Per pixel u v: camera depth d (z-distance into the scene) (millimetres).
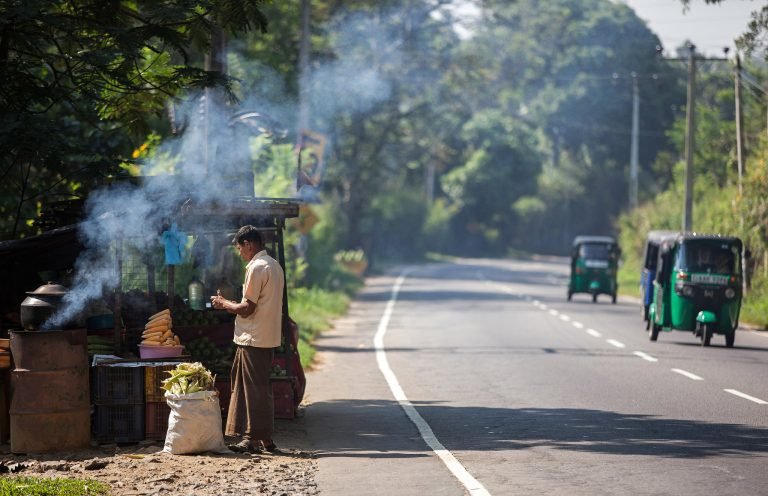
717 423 22312
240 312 18578
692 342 43188
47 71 28641
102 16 23094
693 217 90812
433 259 163000
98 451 18547
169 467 17156
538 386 28891
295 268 61562
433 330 48938
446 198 189750
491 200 187125
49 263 21547
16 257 21219
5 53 23234
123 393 19000
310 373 32469
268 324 18750
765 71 86188
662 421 22594
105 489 15242
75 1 23375
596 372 32125
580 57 156875
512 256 185875
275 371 22688
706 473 16828
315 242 77562
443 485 16047
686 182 74312
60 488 14984
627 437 20562
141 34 22875
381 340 44062
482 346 40906
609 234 184375
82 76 23812
